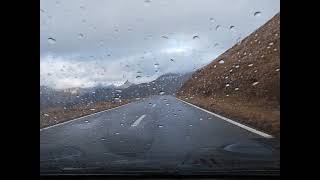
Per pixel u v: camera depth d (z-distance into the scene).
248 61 29.89
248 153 5.76
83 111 18.88
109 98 24.58
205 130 9.59
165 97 33.03
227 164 4.75
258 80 23.81
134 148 6.77
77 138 8.52
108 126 11.33
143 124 11.60
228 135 8.50
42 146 6.71
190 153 5.88
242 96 21.75
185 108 18.84
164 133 9.18
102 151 6.39
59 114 16.80
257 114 13.23
